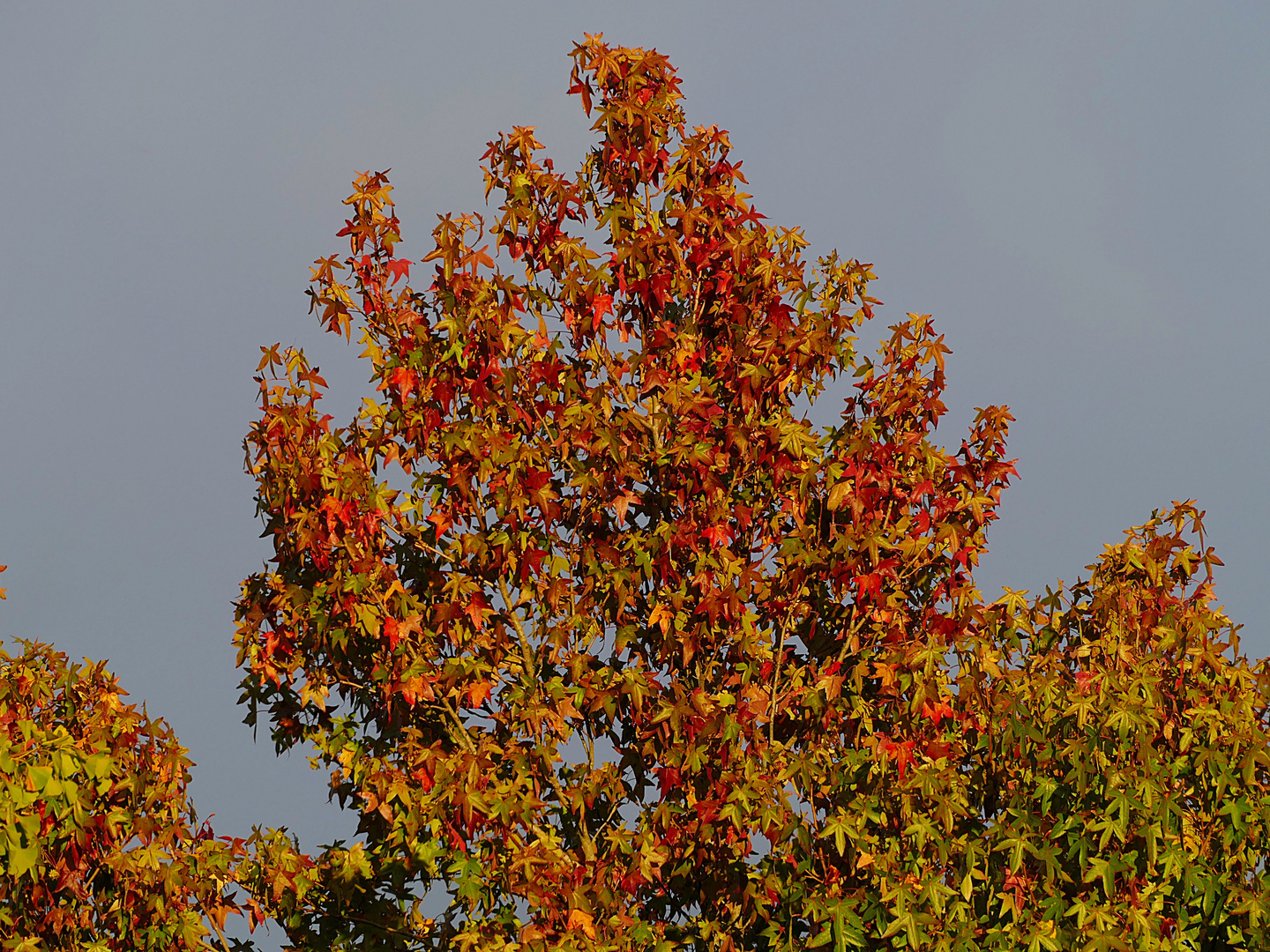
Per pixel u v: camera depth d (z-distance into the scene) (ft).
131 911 47.09
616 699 48.93
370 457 50.44
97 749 47.26
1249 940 47.91
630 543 49.98
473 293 50.11
